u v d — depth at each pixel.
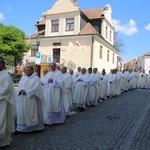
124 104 14.94
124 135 8.41
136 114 11.92
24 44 29.88
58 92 9.81
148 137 8.26
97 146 7.23
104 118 10.94
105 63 37.00
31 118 8.29
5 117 6.78
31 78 8.42
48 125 9.56
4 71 6.93
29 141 7.52
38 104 8.61
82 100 12.95
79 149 6.93
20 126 8.31
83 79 13.34
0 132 6.66
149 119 10.95
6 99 6.77
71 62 33.69
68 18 34.41
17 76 27.84
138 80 27.30
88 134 8.41
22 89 8.26
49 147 7.03
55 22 35.25
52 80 9.77
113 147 7.19
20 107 8.26
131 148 7.15
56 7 35.16
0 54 29.19
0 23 30.09
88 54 33.06
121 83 21.98
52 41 35.03
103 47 36.00
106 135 8.35
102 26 36.06
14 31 29.27
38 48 34.56
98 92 14.98
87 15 37.00
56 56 34.78
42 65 30.86
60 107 9.85
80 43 33.53
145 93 21.81
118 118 10.98
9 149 6.80
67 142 7.50
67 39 34.19
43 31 37.78
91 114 11.80
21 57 33.06
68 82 11.51
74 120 10.48
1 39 28.77
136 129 9.21
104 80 17.03
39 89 8.46
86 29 33.97
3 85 6.77
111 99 17.47
